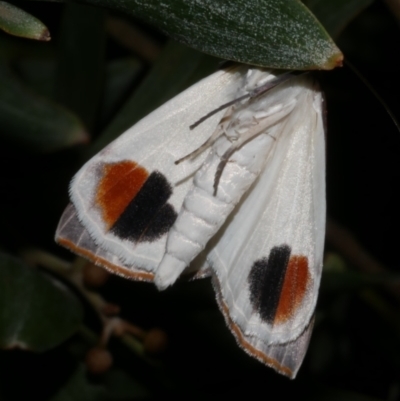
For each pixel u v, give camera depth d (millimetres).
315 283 135
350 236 176
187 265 132
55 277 154
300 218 135
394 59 174
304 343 135
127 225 134
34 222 158
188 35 122
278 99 132
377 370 172
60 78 159
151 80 154
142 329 155
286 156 134
